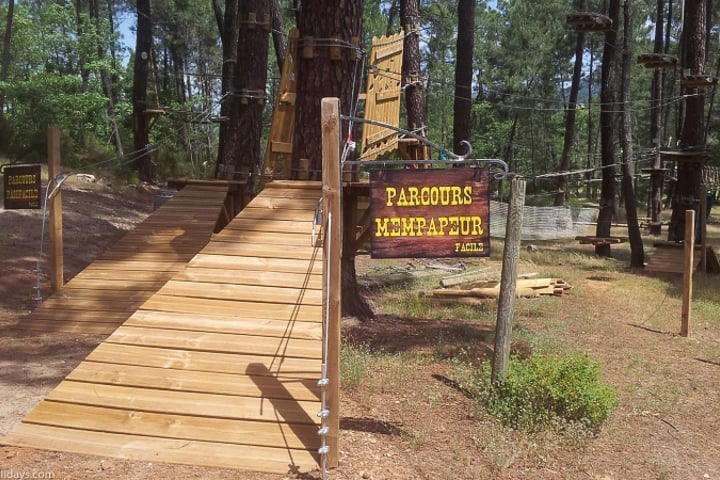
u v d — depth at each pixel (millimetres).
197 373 4570
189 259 8078
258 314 5254
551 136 56156
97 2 39188
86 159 23234
